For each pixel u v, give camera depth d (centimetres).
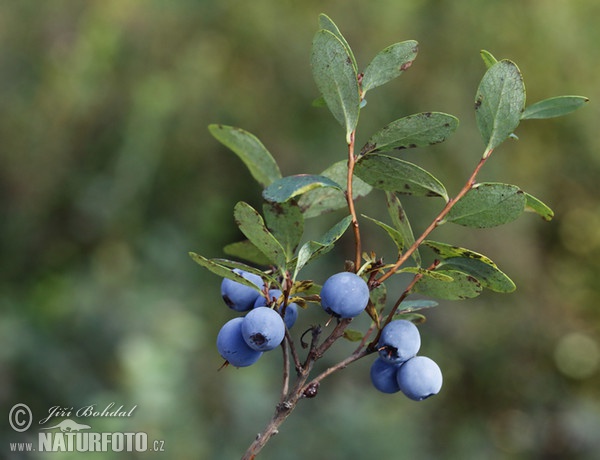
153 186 689
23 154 662
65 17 667
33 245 664
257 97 696
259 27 698
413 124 153
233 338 157
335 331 154
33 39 661
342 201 182
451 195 670
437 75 712
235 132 190
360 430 523
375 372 169
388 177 159
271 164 194
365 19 712
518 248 720
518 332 745
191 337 558
